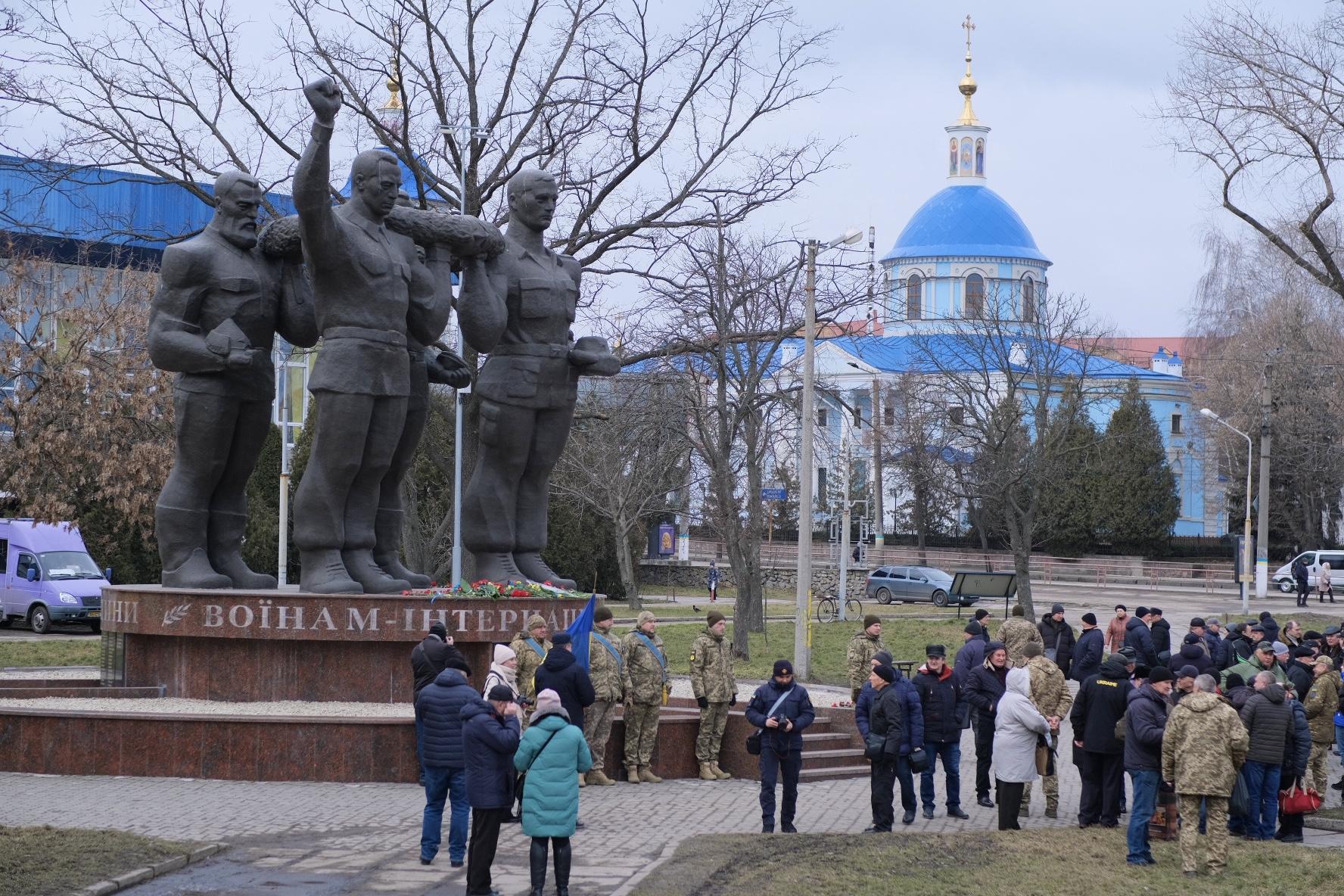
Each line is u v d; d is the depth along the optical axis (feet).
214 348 60.39
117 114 91.76
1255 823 51.13
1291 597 191.62
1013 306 201.57
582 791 55.36
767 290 115.96
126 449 126.41
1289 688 51.47
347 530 61.57
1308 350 207.10
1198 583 210.18
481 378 65.57
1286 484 225.35
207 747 53.21
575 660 48.16
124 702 58.85
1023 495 160.86
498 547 65.77
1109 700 49.32
